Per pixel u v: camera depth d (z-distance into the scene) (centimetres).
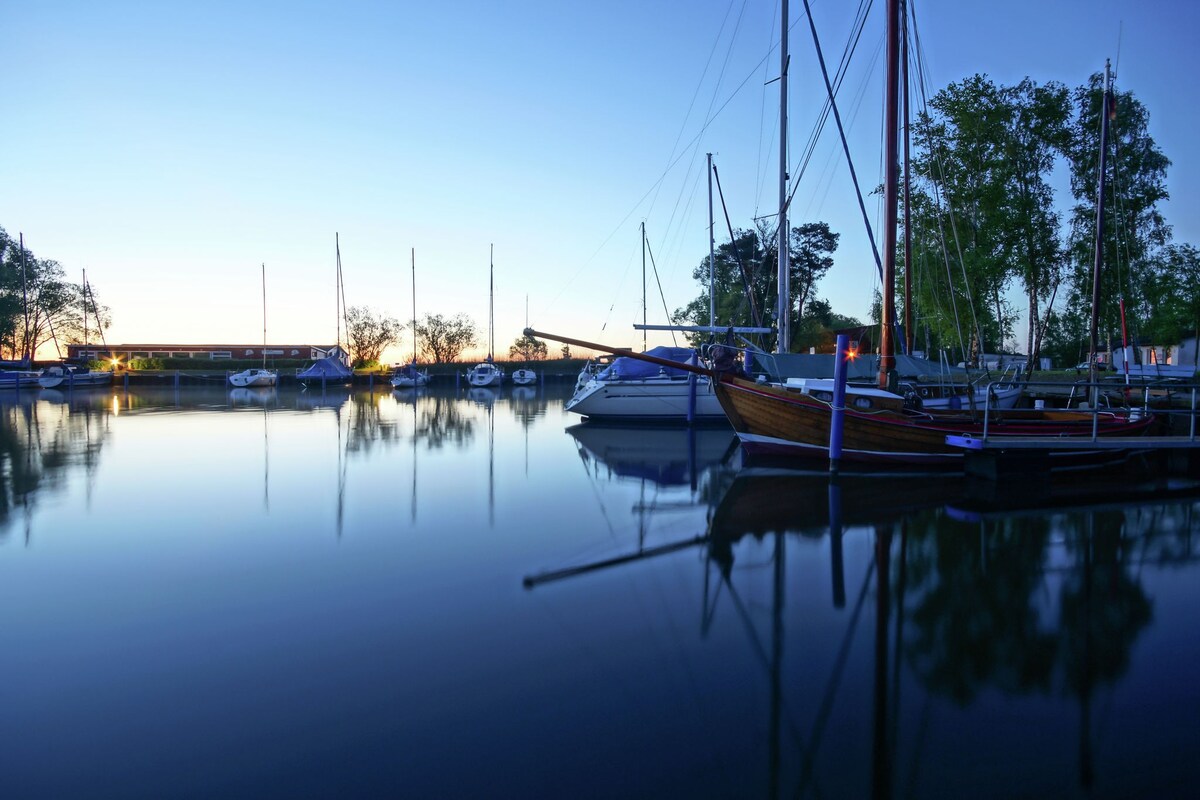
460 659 475
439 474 1262
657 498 1021
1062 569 660
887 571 660
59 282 6100
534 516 912
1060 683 435
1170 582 621
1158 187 2273
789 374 1803
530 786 333
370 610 570
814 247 5469
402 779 340
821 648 490
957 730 383
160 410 3009
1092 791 328
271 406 3325
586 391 2245
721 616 552
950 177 2283
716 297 4606
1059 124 2283
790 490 1050
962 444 1108
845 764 351
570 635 517
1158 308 2430
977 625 529
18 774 346
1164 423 1410
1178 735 375
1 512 951
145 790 333
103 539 802
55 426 2230
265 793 330
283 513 940
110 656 483
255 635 520
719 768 348
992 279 2291
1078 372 2281
